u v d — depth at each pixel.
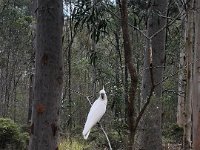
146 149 8.44
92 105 3.82
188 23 8.20
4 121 11.22
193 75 7.50
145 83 8.30
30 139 4.20
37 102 4.13
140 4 8.10
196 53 7.44
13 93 23.69
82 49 18.39
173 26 13.78
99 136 11.15
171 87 13.99
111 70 10.40
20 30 19.69
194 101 7.48
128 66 3.24
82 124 16.62
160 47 8.52
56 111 4.17
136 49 13.74
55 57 4.14
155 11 7.74
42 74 4.12
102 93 3.79
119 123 7.28
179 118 15.52
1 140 10.85
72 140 11.53
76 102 16.39
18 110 24.16
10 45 20.38
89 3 6.38
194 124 7.48
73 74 19.05
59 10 4.14
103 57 11.90
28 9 21.02
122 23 3.21
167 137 14.23
